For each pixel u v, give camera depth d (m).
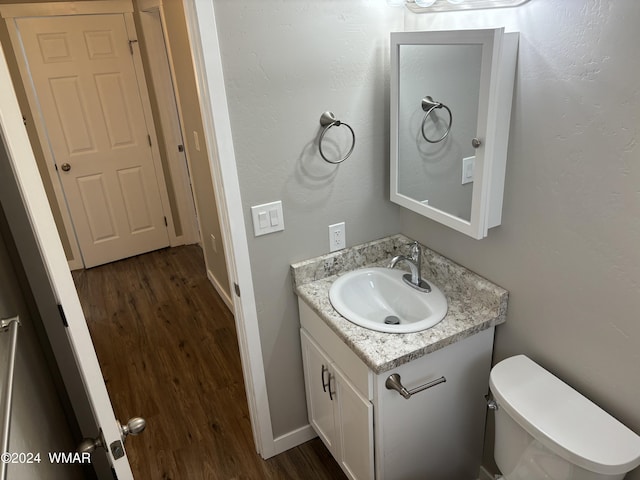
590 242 1.28
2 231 1.37
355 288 1.92
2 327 1.00
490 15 1.40
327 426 2.01
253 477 2.11
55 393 1.54
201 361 2.84
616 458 1.20
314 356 1.94
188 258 4.18
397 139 1.78
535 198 1.40
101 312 3.40
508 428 1.45
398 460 1.71
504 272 1.59
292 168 1.76
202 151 2.97
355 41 1.70
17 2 3.29
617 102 1.12
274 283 1.90
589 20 1.14
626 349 1.26
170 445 2.28
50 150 3.67
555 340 1.47
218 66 1.52
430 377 1.61
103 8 3.52
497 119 1.38
